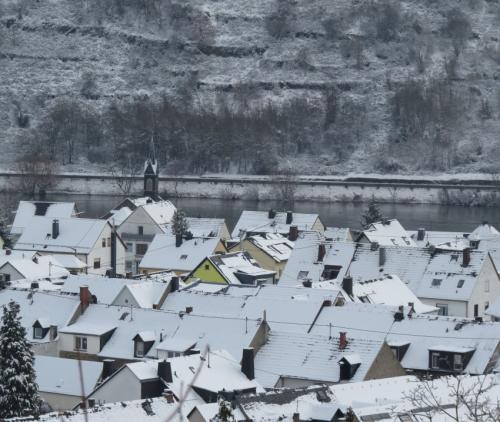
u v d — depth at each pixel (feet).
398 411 286.25
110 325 479.00
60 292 508.94
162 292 514.68
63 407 423.23
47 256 651.66
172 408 322.75
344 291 542.16
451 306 593.83
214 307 501.97
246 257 641.40
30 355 383.65
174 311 481.46
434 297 595.47
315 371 421.18
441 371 446.60
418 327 464.24
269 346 440.45
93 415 320.50
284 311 488.44
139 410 325.83
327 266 622.13
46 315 489.26
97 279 526.98
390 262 616.39
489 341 450.30
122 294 514.27
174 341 456.45
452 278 601.21
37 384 401.90
